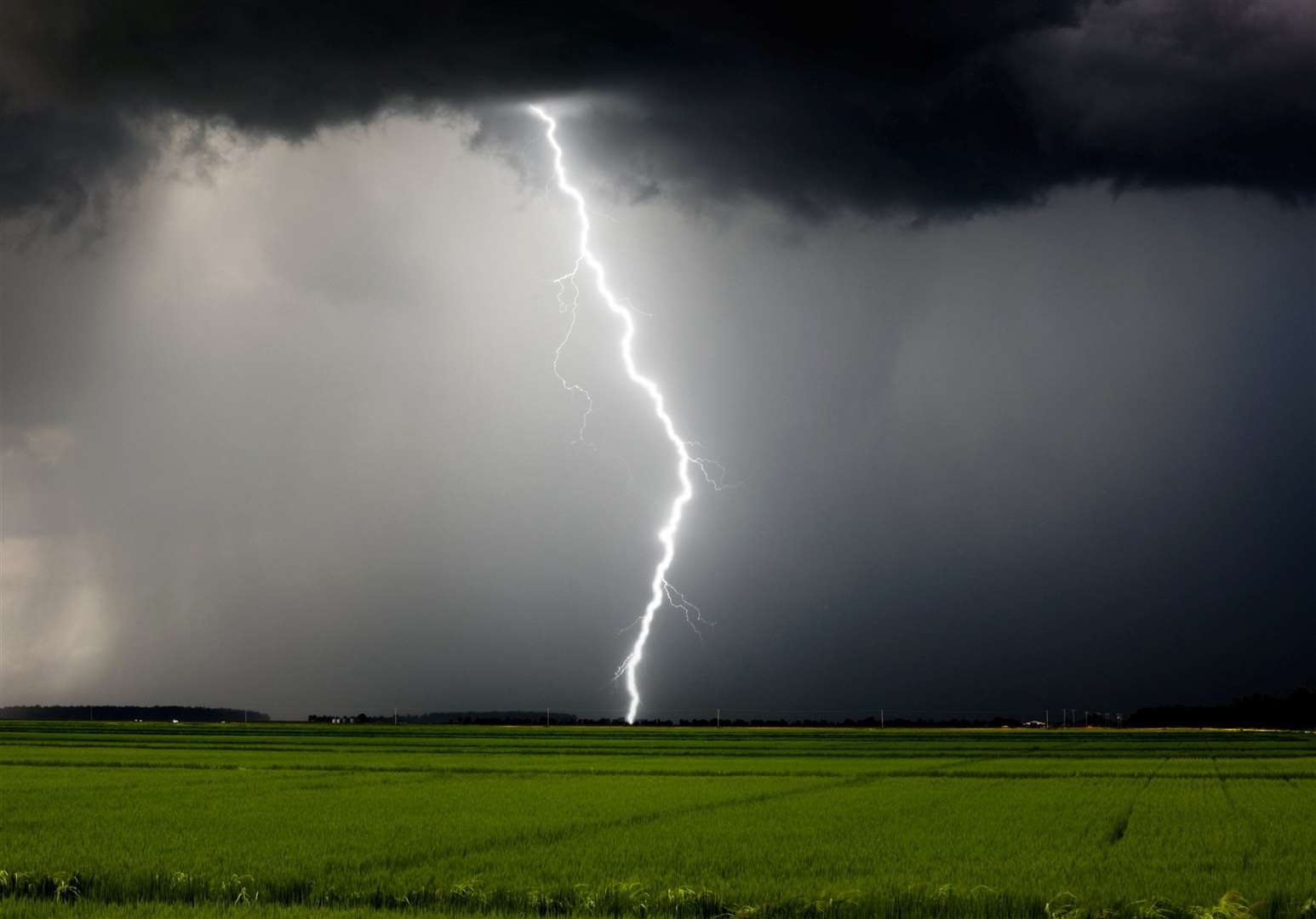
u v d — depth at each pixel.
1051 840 24.52
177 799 33.12
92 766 49.50
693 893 17.69
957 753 65.88
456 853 22.05
